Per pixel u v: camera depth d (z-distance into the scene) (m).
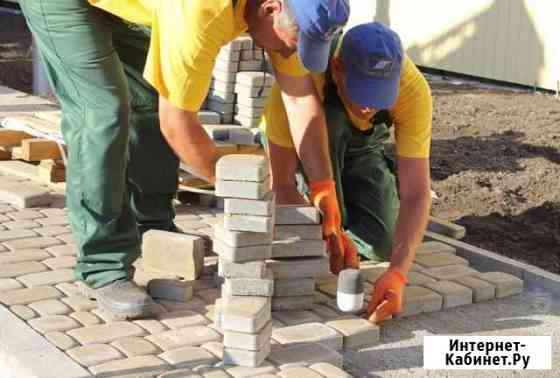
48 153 6.79
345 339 4.83
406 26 12.20
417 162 5.25
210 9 4.22
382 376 4.60
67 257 5.63
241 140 6.94
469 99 10.59
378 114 5.40
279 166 5.56
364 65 4.87
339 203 5.66
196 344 4.67
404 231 5.18
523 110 10.08
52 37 4.86
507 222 7.00
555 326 5.25
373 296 5.03
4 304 4.97
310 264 5.07
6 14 14.98
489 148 8.64
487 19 11.45
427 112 5.20
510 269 5.96
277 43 4.39
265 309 4.48
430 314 5.32
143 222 5.82
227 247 4.51
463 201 7.37
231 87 7.46
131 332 4.75
